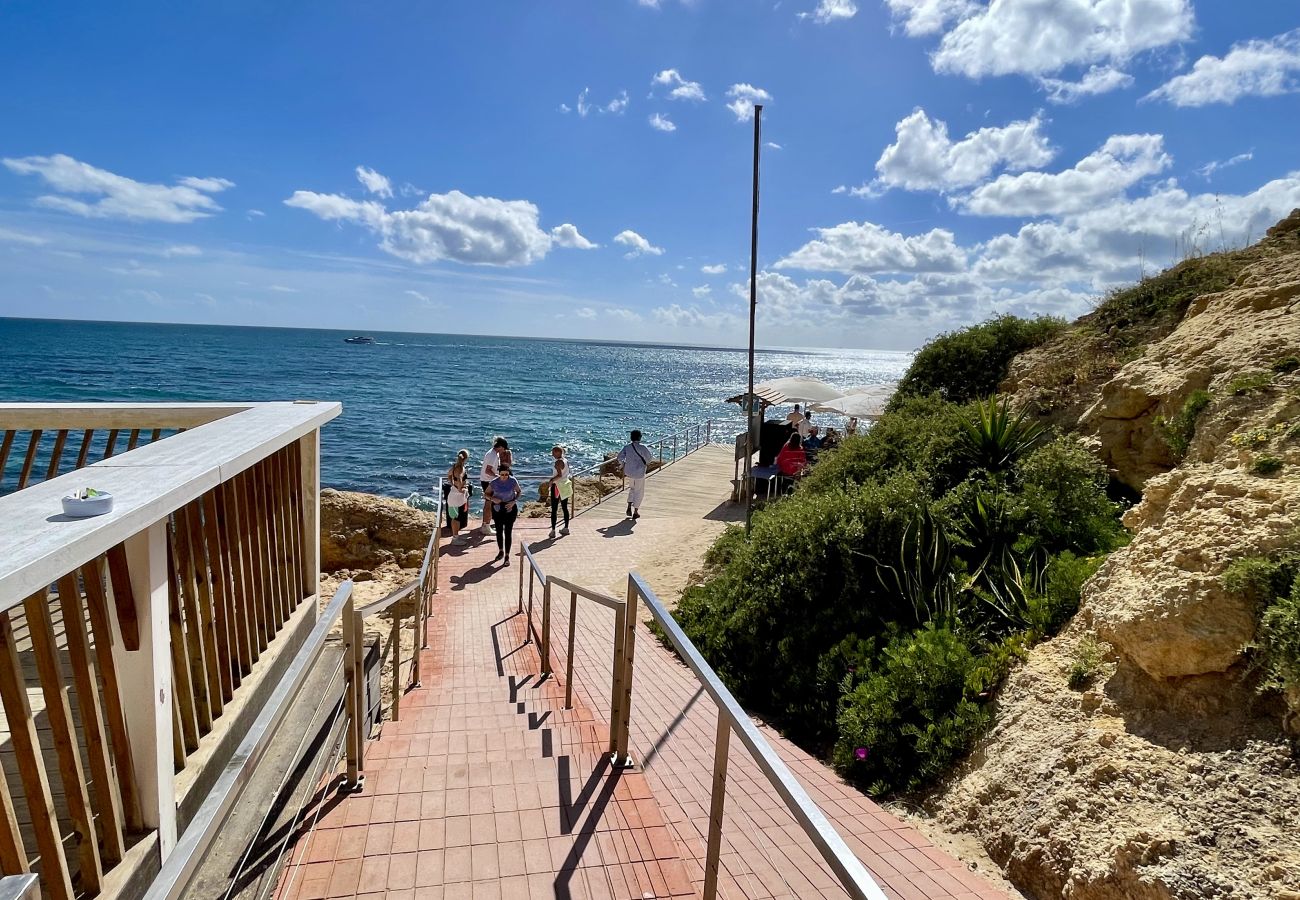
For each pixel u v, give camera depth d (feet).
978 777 13.06
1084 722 12.41
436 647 23.56
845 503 21.66
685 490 54.19
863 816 12.92
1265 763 10.00
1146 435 21.15
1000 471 23.00
